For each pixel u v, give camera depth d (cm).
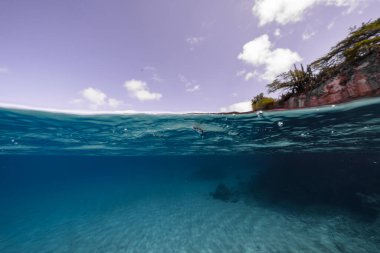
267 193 1705
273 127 1129
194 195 2080
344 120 967
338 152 2122
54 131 1276
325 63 896
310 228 1059
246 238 1008
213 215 1384
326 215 1197
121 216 1530
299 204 1408
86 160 4250
